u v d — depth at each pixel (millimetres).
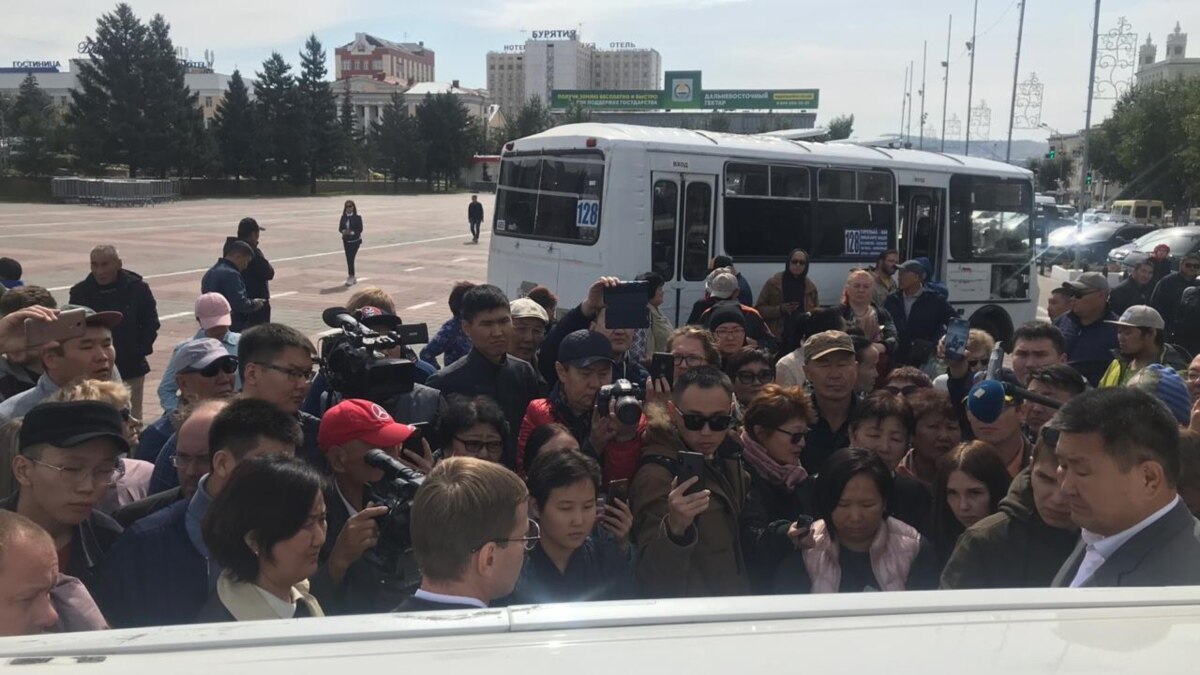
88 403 2977
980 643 1262
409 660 1211
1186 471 3111
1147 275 12469
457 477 2355
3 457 3354
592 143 10508
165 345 13891
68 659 1242
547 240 11047
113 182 50312
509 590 2395
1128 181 48938
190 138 65312
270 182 75125
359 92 136750
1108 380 6602
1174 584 2273
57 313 4312
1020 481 3281
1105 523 2400
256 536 2574
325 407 4699
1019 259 14328
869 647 1246
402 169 90312
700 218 10891
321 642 1277
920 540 3611
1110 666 1204
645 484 3637
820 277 11961
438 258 29578
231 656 1236
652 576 3215
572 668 1185
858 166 12242
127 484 3928
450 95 92750
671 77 102562
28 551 2309
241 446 3006
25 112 69438
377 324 5285
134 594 2912
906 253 13047
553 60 169375
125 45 62719
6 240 28625
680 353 5266
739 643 1256
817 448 5055
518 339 6016
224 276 9156
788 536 3660
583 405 4562
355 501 3518
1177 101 43406
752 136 11945
